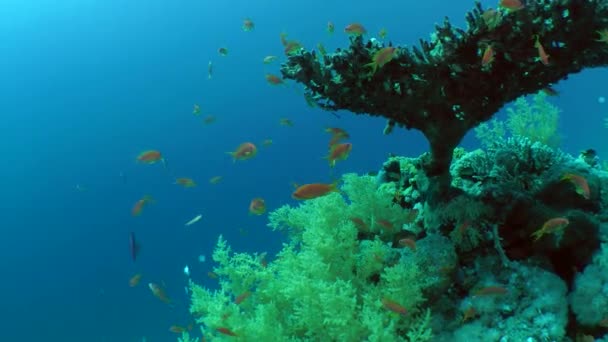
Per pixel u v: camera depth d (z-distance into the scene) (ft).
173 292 85.76
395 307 10.34
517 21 11.57
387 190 16.25
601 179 13.01
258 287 14.08
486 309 11.09
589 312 10.58
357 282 12.37
